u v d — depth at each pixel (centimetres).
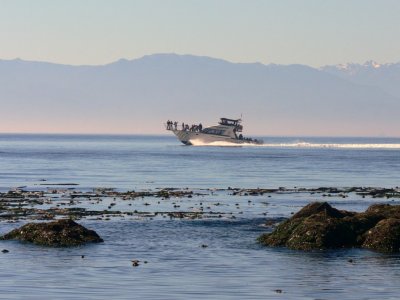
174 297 10338
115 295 10394
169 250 13500
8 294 10375
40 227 14188
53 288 10725
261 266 12206
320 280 11306
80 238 14062
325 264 12350
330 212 14675
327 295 10488
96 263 12331
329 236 13575
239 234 15262
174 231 15588
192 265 12250
